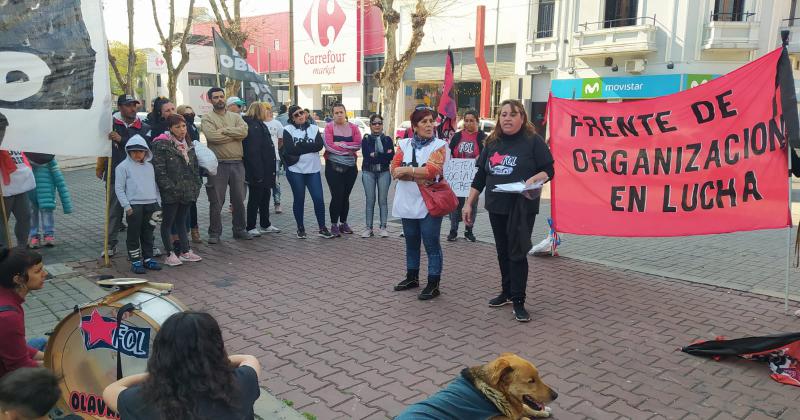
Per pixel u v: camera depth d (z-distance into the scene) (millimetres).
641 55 22156
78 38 6191
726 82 5953
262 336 4996
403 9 30750
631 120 6559
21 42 5871
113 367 3240
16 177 6695
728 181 6070
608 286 6449
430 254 5930
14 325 3139
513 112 5215
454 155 8477
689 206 6359
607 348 4758
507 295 5750
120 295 3227
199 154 7453
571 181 7066
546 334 5051
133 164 6594
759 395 3982
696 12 20672
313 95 38406
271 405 3789
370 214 8836
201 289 6250
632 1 22172
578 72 23812
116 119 7430
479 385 3088
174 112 7676
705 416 3703
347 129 8719
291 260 7477
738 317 5477
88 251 7758
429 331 5113
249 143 8367
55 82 6090
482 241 8664
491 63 27453
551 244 7699
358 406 3822
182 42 19609
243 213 8539
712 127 6113
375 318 5426
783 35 5445
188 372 2195
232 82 21703
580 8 23375
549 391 3096
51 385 2471
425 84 31359
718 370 4363
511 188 4965
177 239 7535
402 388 4066
